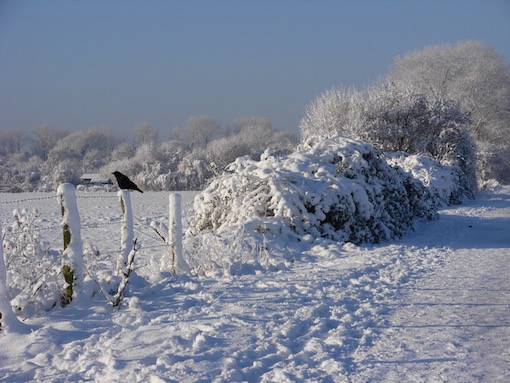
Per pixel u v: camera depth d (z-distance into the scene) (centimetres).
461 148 3728
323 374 484
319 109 3869
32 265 720
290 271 1015
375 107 3812
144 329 612
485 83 6131
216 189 1462
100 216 2486
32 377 492
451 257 1213
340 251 1247
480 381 466
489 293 825
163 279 883
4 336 587
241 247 1083
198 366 493
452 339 589
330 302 757
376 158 1611
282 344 564
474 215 2317
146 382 460
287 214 1319
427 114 3775
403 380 470
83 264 751
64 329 620
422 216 1933
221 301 746
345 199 1376
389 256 1195
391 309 731
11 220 2188
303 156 1513
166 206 3155
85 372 493
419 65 6316
